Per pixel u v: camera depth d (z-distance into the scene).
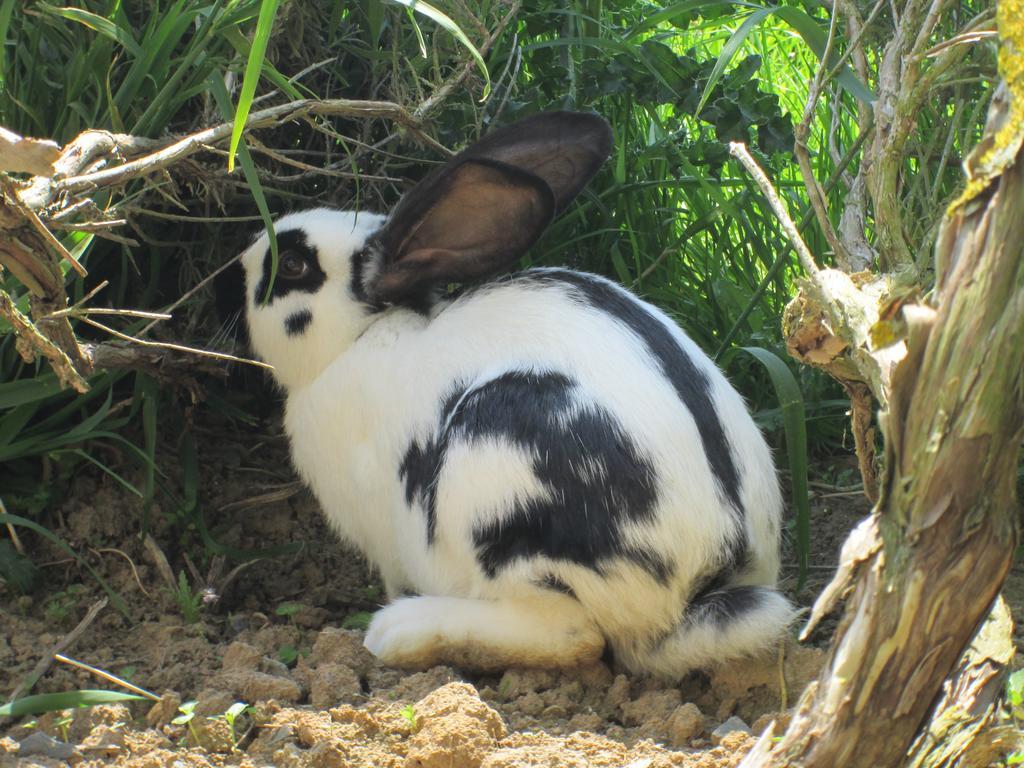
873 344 2.20
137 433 4.60
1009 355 1.96
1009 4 1.89
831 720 2.21
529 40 5.25
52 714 3.18
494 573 3.48
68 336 3.47
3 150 2.58
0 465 4.36
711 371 3.74
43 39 4.23
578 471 3.38
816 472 5.03
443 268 3.99
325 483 4.05
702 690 3.53
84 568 4.20
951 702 2.53
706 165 5.34
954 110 4.33
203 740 3.07
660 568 3.39
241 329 4.23
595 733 3.23
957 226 2.01
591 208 5.23
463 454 3.48
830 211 5.14
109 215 3.54
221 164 4.36
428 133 4.66
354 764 2.97
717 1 4.88
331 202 4.91
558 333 3.66
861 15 4.32
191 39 4.48
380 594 4.34
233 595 4.27
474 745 2.97
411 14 3.66
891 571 2.12
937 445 2.03
